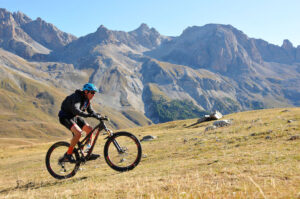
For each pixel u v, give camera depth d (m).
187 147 16.16
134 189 5.12
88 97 7.13
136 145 7.06
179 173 7.05
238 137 15.77
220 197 3.69
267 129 16.86
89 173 10.81
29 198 5.72
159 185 5.21
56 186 8.14
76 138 7.29
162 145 20.61
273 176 4.80
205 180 5.19
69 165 8.29
